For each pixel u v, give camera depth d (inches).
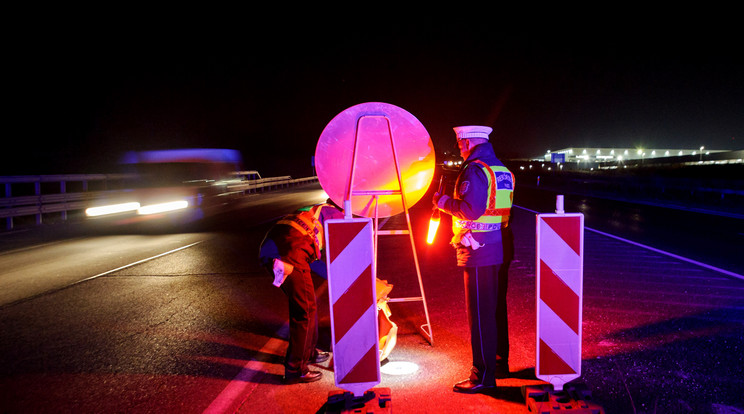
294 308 133.4
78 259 327.3
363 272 114.0
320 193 1106.1
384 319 147.3
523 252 330.0
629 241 371.6
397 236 414.6
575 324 114.3
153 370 143.6
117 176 661.3
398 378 134.7
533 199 844.6
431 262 302.4
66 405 122.4
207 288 242.1
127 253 347.9
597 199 845.2
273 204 796.6
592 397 120.4
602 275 257.4
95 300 222.5
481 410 115.4
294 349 133.5
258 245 374.6
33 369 145.1
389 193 158.4
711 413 112.1
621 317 185.2
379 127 152.3
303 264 134.0
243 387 131.6
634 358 144.9
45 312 204.5
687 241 371.9
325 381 135.3
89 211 557.0
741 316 184.1
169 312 202.1
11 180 479.8
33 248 377.4
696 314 187.5
